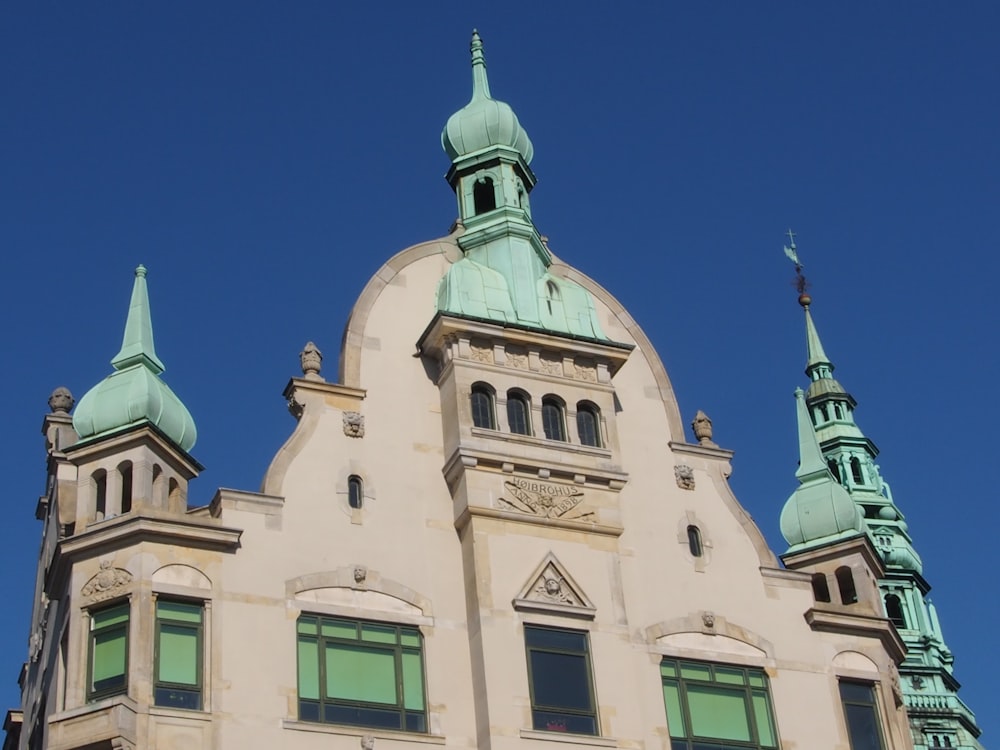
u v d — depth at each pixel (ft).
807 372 263.08
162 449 127.03
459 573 131.54
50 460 151.53
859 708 140.87
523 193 154.92
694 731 132.98
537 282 145.79
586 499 136.46
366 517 131.03
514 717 124.67
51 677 131.85
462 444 133.59
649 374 149.18
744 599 140.87
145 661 117.91
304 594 125.70
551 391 139.95
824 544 148.66
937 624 246.88
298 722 120.16
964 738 235.20
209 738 117.08
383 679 125.08
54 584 128.06
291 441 131.95
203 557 123.85
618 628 132.05
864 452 255.50
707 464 146.82
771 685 138.00
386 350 139.64
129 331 133.08
